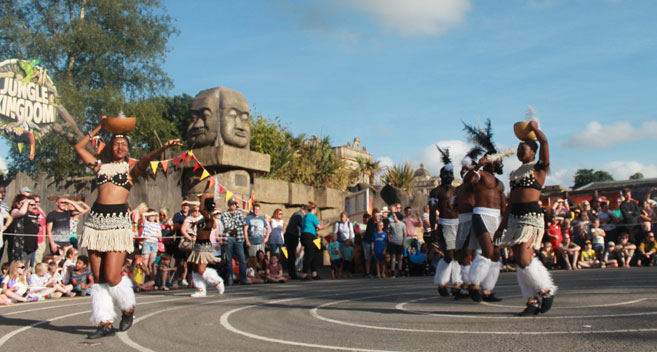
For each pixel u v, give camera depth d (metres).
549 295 5.47
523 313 5.49
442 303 7.09
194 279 9.14
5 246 10.02
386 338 4.31
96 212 4.95
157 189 14.24
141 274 11.26
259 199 16.81
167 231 12.38
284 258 16.72
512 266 16.16
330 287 10.82
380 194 23.42
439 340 4.14
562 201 17.97
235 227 12.63
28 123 18.38
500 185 7.17
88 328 5.39
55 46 21.58
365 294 8.82
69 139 20.16
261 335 4.66
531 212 5.62
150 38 24.36
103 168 5.07
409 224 16.77
